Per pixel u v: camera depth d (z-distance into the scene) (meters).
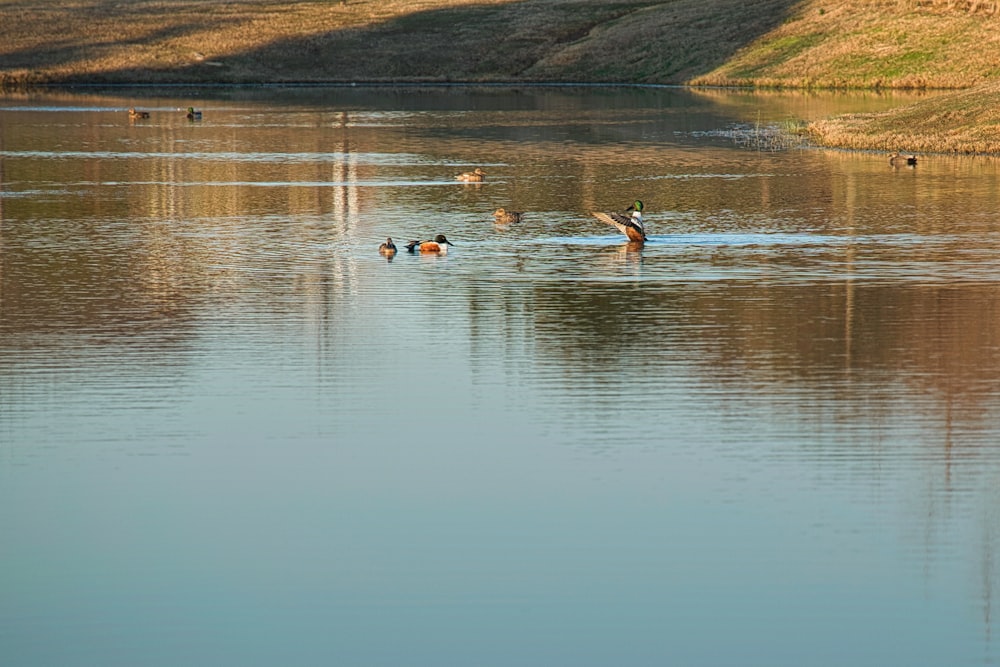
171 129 98.62
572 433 26.75
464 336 34.03
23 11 194.50
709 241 48.16
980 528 22.22
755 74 147.50
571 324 35.22
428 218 54.25
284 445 26.20
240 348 32.91
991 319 35.44
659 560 21.47
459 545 21.97
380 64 171.12
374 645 19.20
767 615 19.91
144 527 22.69
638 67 162.00
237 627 19.64
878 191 61.91
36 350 32.69
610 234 49.97
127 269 42.75
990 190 61.66
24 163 74.69
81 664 18.77
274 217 54.44
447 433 26.84
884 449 25.77
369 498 23.80
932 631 19.50
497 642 19.28
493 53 174.25
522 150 83.88
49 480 24.55
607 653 19.03
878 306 37.06
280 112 117.38
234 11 198.25
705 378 30.20
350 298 38.41
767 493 23.80
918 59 139.75
